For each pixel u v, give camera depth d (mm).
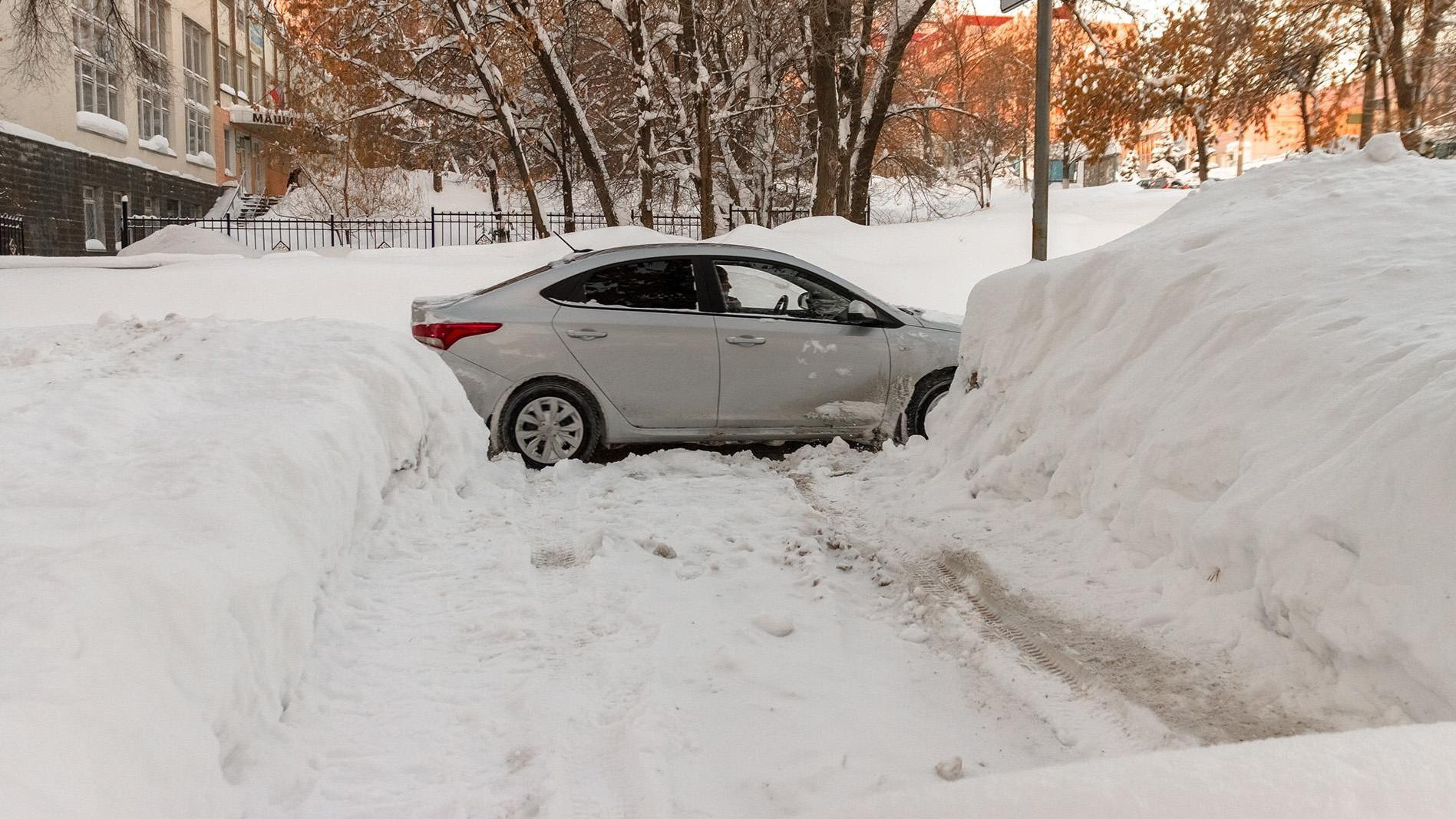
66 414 4234
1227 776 1255
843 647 3996
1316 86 22750
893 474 6441
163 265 18047
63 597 2432
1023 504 5047
